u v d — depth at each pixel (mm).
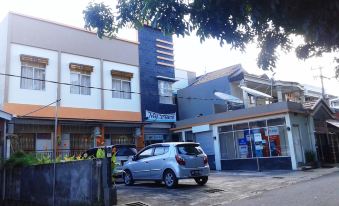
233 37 6238
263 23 6012
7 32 17859
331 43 4973
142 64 24188
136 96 23156
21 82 17812
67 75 19750
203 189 12656
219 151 22469
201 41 6195
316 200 9203
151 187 13812
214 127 22828
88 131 19922
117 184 15570
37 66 18625
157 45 25531
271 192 11531
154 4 5926
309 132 21328
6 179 13898
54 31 19609
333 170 18156
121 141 21656
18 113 17250
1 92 17406
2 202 13742
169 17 6031
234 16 5781
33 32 18688
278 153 19719
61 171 10883
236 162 21516
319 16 4520
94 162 9719
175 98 28375
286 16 5004
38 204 11852
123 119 21891
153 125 24203
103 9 7109
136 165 14523
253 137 20906
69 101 19531
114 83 22109
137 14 7031
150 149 14312
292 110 19438
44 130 18078
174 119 25594
